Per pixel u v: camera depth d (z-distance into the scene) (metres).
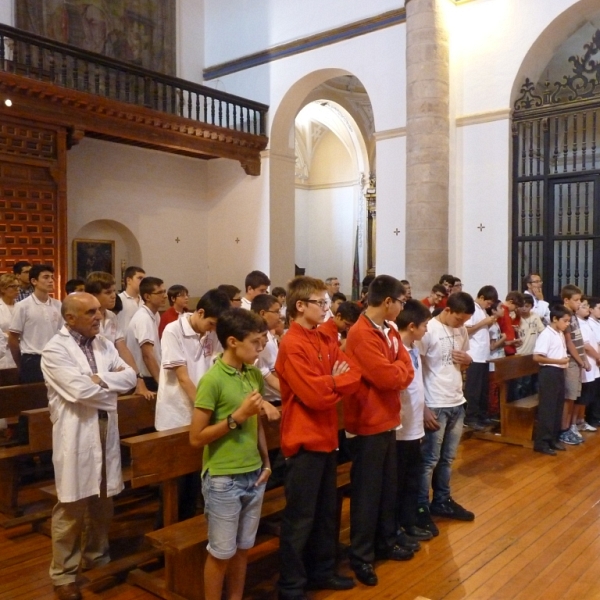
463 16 9.53
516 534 4.03
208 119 12.86
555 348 5.89
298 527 3.09
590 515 4.34
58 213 9.18
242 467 2.80
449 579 3.44
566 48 11.98
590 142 11.54
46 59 10.35
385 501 3.54
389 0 10.44
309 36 11.41
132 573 3.46
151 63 12.29
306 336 3.10
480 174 9.41
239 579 2.95
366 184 17.22
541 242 9.30
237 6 12.68
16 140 8.66
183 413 3.61
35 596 3.26
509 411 6.27
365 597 3.24
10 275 5.97
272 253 12.20
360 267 17.45
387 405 3.38
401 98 10.28
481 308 6.67
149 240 12.16
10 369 5.51
